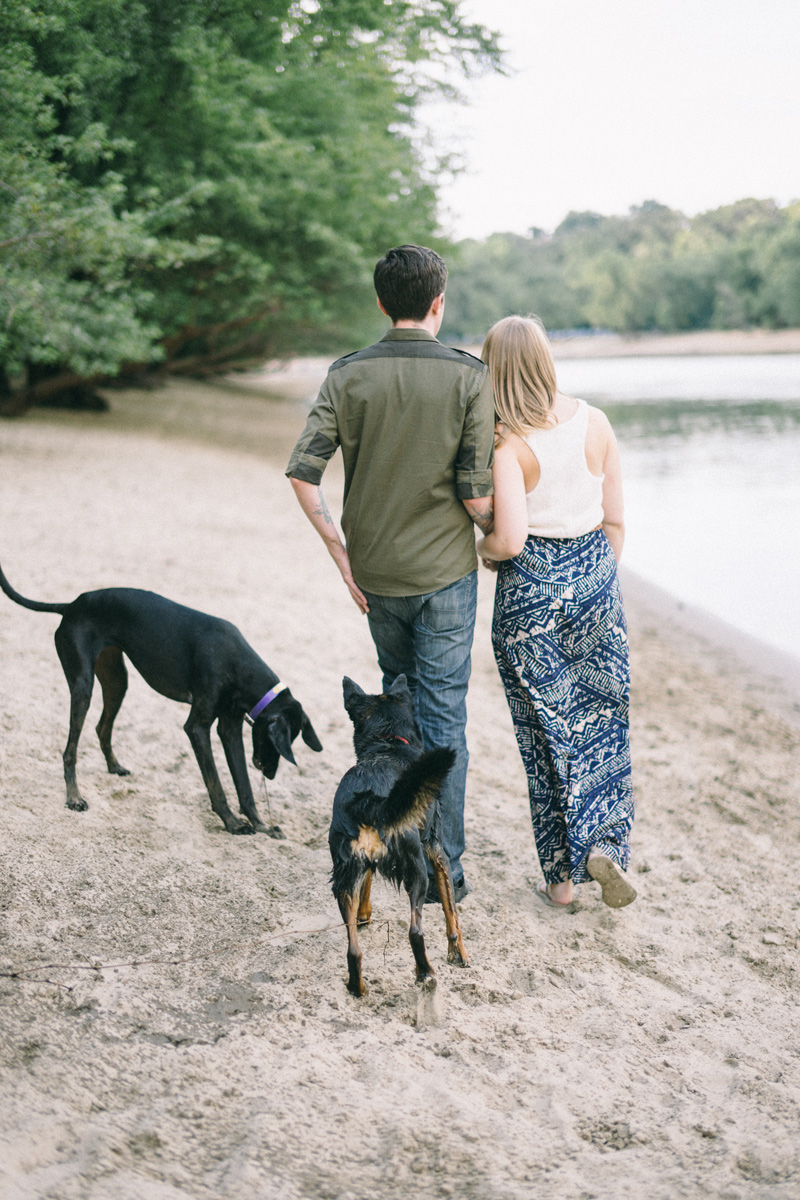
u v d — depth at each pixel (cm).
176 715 518
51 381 2084
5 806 387
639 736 626
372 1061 257
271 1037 264
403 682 338
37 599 708
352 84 1752
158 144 1545
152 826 393
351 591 332
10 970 281
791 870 421
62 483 1319
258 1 1515
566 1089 252
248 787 402
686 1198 213
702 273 11581
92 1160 209
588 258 14212
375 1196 209
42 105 1135
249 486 1594
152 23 1373
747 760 589
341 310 2392
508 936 336
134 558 902
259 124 1590
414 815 280
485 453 310
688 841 449
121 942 306
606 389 5022
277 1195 206
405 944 324
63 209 1170
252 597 819
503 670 345
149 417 2577
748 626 967
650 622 987
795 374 6119
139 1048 254
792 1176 221
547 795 348
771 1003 307
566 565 325
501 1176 218
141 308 1506
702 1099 253
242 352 3331
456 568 322
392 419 305
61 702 511
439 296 308
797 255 10475
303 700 581
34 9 1109
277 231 1870
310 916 336
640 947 339
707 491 1770
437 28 1745
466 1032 275
